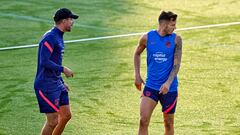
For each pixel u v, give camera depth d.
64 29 21.61
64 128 23.73
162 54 21.34
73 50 34.25
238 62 31.89
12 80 29.86
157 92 21.53
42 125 24.69
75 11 41.75
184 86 28.78
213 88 28.48
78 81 29.58
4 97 27.66
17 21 40.00
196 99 27.23
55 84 21.61
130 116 25.52
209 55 33.00
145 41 21.64
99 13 41.19
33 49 34.72
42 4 43.56
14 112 25.98
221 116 25.39
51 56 21.45
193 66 31.41
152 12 41.16
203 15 40.22
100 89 28.52
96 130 24.20
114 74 30.42
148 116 21.56
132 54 33.34
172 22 21.19
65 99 22.17
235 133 23.67
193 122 24.88
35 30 38.16
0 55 33.75
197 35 36.41
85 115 25.64
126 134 23.80
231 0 43.34
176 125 24.59
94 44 35.19
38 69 21.70
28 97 27.66
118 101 27.08
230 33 36.62
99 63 32.09
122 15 40.66
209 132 23.84
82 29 37.91
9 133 23.94
